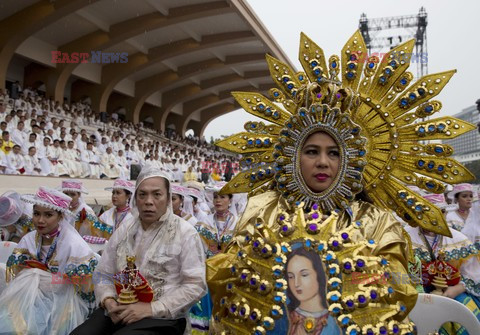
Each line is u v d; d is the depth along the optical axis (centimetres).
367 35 1547
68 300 345
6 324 316
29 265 351
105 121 2394
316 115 185
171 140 3145
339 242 168
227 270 183
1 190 946
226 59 2784
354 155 187
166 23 2050
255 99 214
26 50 2045
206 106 3631
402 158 201
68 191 558
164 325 252
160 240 280
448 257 359
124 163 1800
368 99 201
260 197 204
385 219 186
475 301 356
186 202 610
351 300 159
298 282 166
